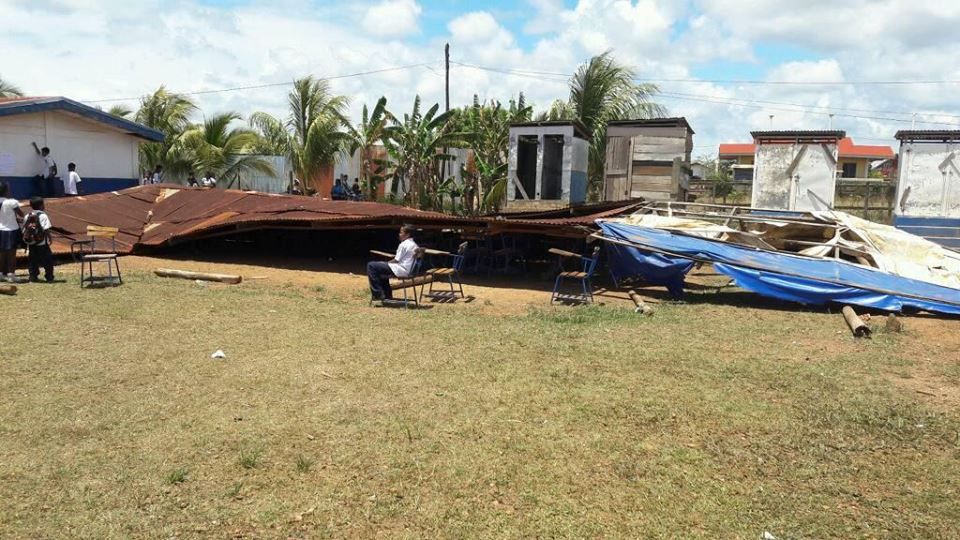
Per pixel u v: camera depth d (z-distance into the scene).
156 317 8.94
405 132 26.22
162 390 6.05
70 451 4.78
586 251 13.48
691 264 11.23
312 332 8.30
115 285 11.40
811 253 11.96
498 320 9.23
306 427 5.25
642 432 5.30
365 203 15.73
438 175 27.64
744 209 14.80
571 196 19.27
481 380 6.46
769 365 7.17
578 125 19.44
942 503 4.28
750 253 11.32
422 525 3.95
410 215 13.55
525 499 4.25
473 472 4.57
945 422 5.59
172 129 29.00
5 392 5.93
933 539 3.87
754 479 4.57
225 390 6.07
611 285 12.77
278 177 30.69
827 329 9.00
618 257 12.11
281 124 32.16
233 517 3.97
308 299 10.62
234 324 8.66
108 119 20.89
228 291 11.16
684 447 5.04
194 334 8.08
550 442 5.07
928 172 16.44
